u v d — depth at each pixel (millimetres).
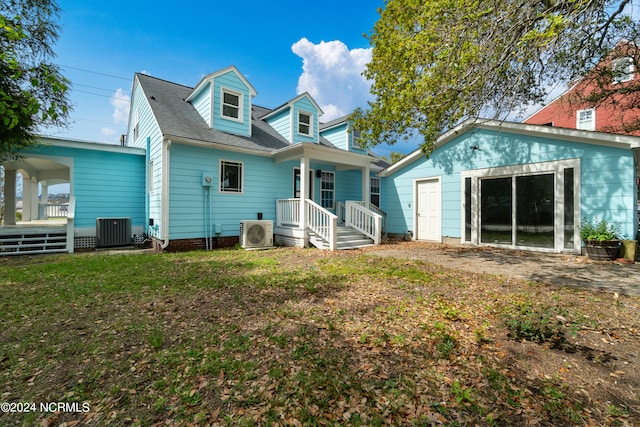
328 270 5836
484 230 9500
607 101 11477
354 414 1828
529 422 1769
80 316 3445
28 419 1805
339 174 13750
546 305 3691
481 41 4785
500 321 3209
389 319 3297
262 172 10938
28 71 6070
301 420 1783
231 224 10117
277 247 9898
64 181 16219
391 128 9594
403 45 6348
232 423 1765
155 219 9562
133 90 13070
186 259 7230
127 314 3510
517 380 2189
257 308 3691
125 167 10695
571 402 1946
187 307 3742
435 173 10773
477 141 9641
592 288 4492
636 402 1951
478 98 5625
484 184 9500
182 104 11258
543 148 8242
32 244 8516
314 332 2979
